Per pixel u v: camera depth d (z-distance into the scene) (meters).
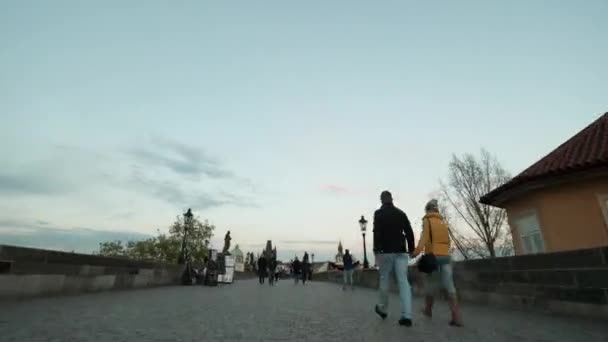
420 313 7.23
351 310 7.60
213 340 4.09
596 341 4.22
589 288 6.08
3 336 3.97
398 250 5.77
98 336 4.13
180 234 64.75
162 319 5.70
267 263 25.48
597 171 10.05
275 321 5.71
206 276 19.98
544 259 7.06
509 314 6.96
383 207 6.12
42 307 6.77
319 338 4.28
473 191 30.09
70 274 9.91
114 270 12.37
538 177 11.01
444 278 5.73
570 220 10.63
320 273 43.09
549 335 4.58
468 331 4.89
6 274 7.79
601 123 12.45
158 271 16.31
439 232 5.93
